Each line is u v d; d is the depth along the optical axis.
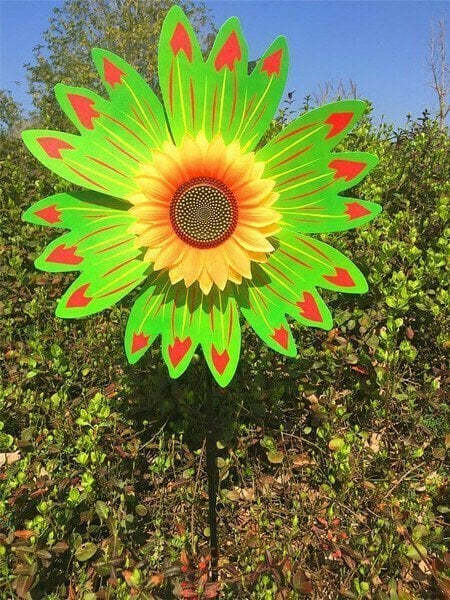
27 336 2.90
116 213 1.46
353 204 1.44
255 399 2.26
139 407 2.26
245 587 1.68
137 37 17.45
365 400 2.35
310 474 2.15
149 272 1.45
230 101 1.42
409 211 2.99
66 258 1.42
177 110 1.41
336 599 1.74
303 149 1.43
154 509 2.05
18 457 2.31
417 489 2.08
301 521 1.96
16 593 1.61
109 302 1.42
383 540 1.80
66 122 4.90
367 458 2.11
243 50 1.39
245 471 2.15
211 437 1.68
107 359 2.51
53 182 3.51
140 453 2.19
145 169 1.36
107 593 1.56
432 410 2.33
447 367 2.50
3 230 3.30
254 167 1.38
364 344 2.41
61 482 1.87
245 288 1.49
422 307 2.35
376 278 2.38
